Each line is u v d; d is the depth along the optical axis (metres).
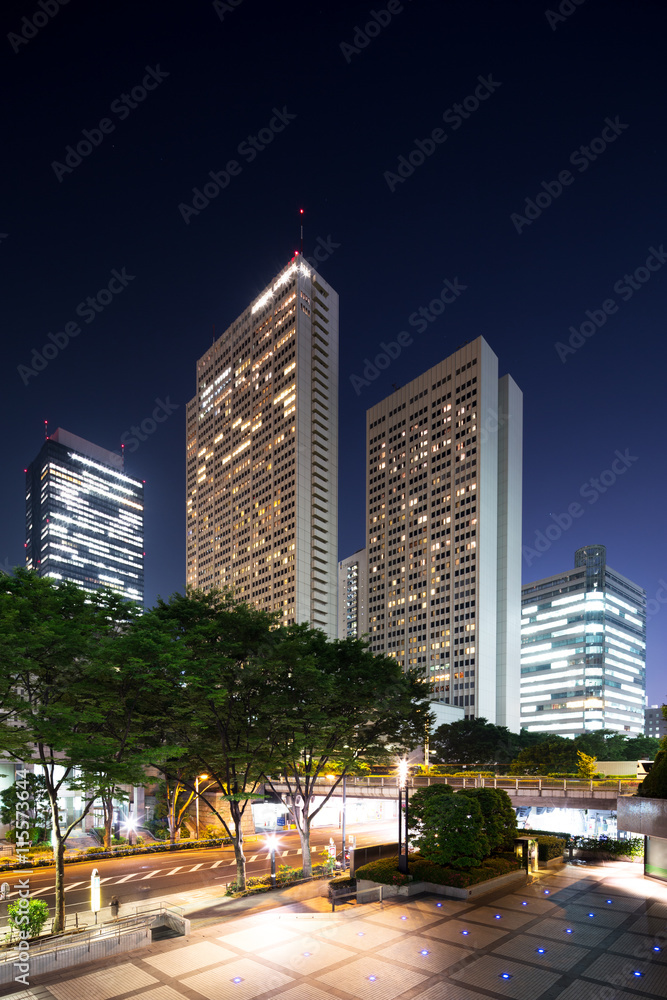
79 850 46.16
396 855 34.75
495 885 28.42
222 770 35.69
